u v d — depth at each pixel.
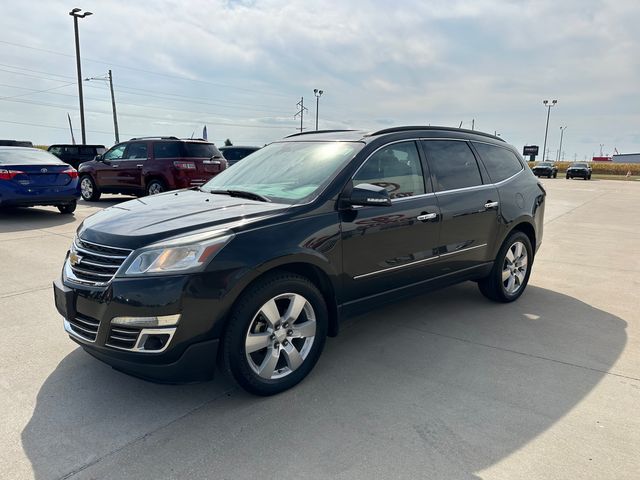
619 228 10.40
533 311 4.78
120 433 2.69
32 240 7.61
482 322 4.45
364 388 3.22
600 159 116.06
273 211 3.17
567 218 12.13
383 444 2.61
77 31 26.62
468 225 4.36
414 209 3.87
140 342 2.71
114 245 2.87
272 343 3.08
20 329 4.09
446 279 4.32
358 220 3.47
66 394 3.09
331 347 3.88
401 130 4.07
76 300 2.93
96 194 13.61
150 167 12.02
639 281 5.95
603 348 3.88
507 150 5.18
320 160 3.76
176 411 2.93
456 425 2.79
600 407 3.00
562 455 2.53
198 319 2.75
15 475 2.34
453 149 4.45
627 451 2.56
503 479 2.34
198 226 2.94
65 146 21.52
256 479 2.34
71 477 2.34
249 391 3.02
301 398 3.09
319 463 2.45
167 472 2.38
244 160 4.61
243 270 2.85
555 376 3.40
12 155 9.81
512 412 2.93
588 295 5.36
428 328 4.30
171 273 2.71
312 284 3.23
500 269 4.83
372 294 3.71
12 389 3.14
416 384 3.27
